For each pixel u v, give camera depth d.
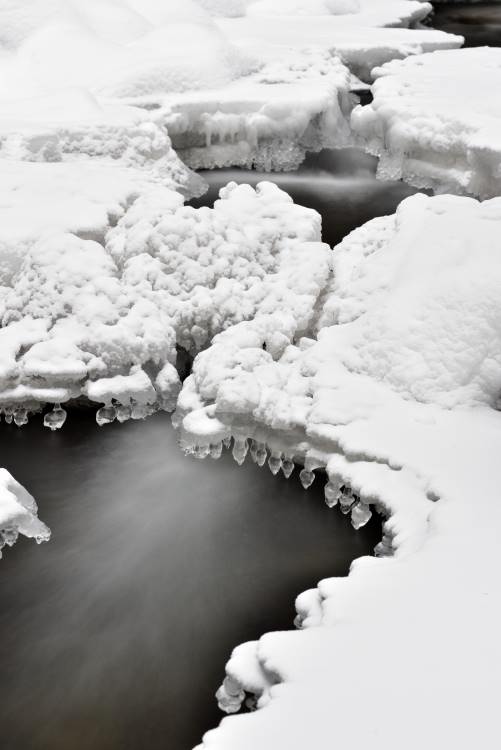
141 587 4.89
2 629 4.62
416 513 4.49
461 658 3.33
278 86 12.87
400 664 3.33
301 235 7.03
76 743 4.02
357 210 10.30
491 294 5.53
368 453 4.92
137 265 6.60
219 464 5.79
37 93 12.17
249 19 18.95
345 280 6.62
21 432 6.15
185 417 5.68
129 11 15.19
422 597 3.70
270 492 5.55
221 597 4.82
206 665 4.42
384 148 11.66
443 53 14.55
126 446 6.04
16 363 6.10
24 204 7.34
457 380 5.37
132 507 5.50
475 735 2.99
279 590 4.87
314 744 2.99
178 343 6.56
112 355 6.11
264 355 5.85
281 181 11.53
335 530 5.25
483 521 4.19
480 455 4.80
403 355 5.50
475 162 9.93
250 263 6.74
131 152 10.05
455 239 5.95
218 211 7.04
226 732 3.06
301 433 5.40
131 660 4.44
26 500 5.16
